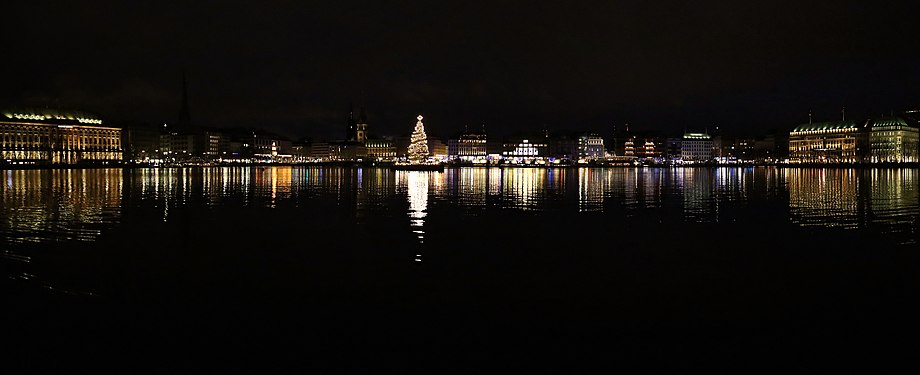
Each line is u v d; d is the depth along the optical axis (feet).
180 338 54.19
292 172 552.41
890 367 47.67
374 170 632.38
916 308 62.23
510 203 188.85
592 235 114.62
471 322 58.54
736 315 60.49
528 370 47.70
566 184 313.73
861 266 83.05
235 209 166.20
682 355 50.44
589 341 53.62
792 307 62.95
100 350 51.42
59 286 71.26
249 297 66.90
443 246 100.58
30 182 318.45
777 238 110.11
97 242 103.86
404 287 71.36
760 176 444.96
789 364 48.47
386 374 47.06
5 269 80.18
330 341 53.57
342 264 84.64
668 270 80.84
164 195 219.41
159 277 76.07
